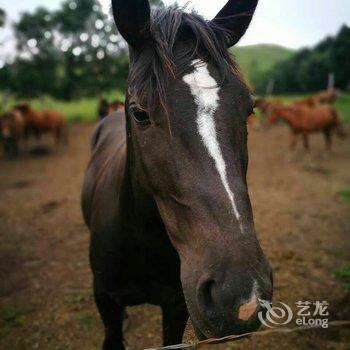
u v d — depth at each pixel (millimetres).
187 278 1392
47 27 24688
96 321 3330
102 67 23375
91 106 28031
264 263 1322
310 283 3811
